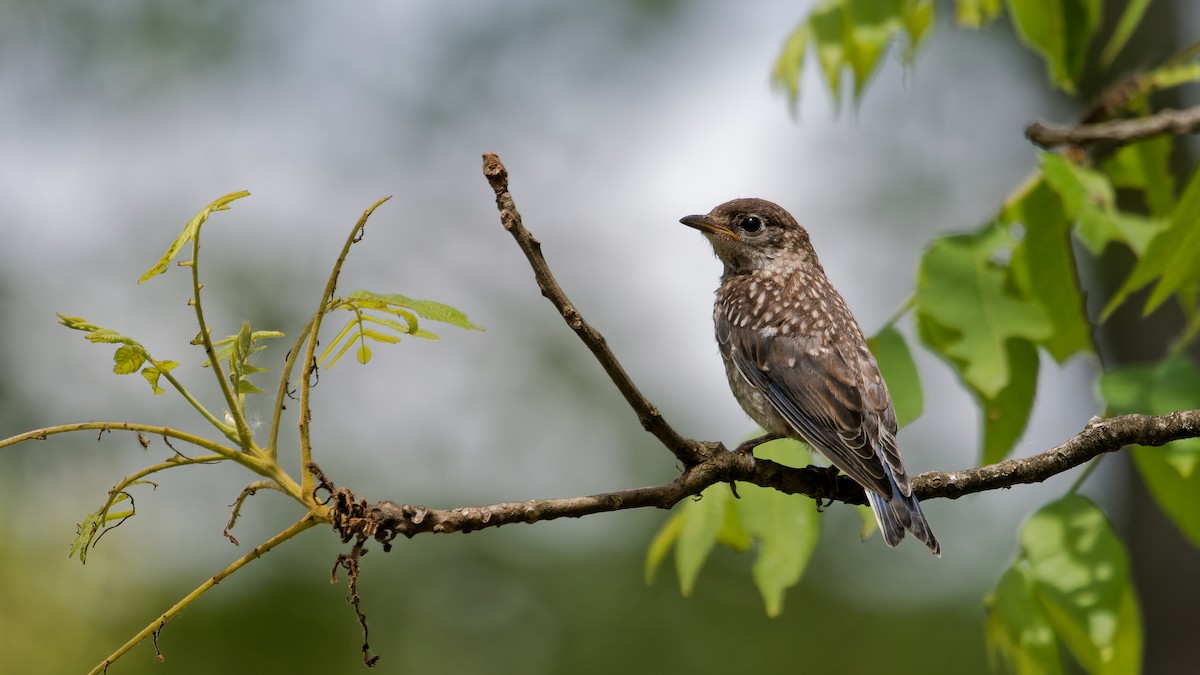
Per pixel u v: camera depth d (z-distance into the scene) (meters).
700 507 7.29
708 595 16.27
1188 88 17.38
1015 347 7.43
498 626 15.58
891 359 7.39
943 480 6.65
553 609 15.88
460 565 15.84
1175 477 7.30
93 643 12.86
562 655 15.66
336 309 5.10
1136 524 15.34
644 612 16.14
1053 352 7.78
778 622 16.23
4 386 15.11
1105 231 7.23
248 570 14.30
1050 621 6.84
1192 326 7.27
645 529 16.67
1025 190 7.82
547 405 17.42
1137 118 9.49
